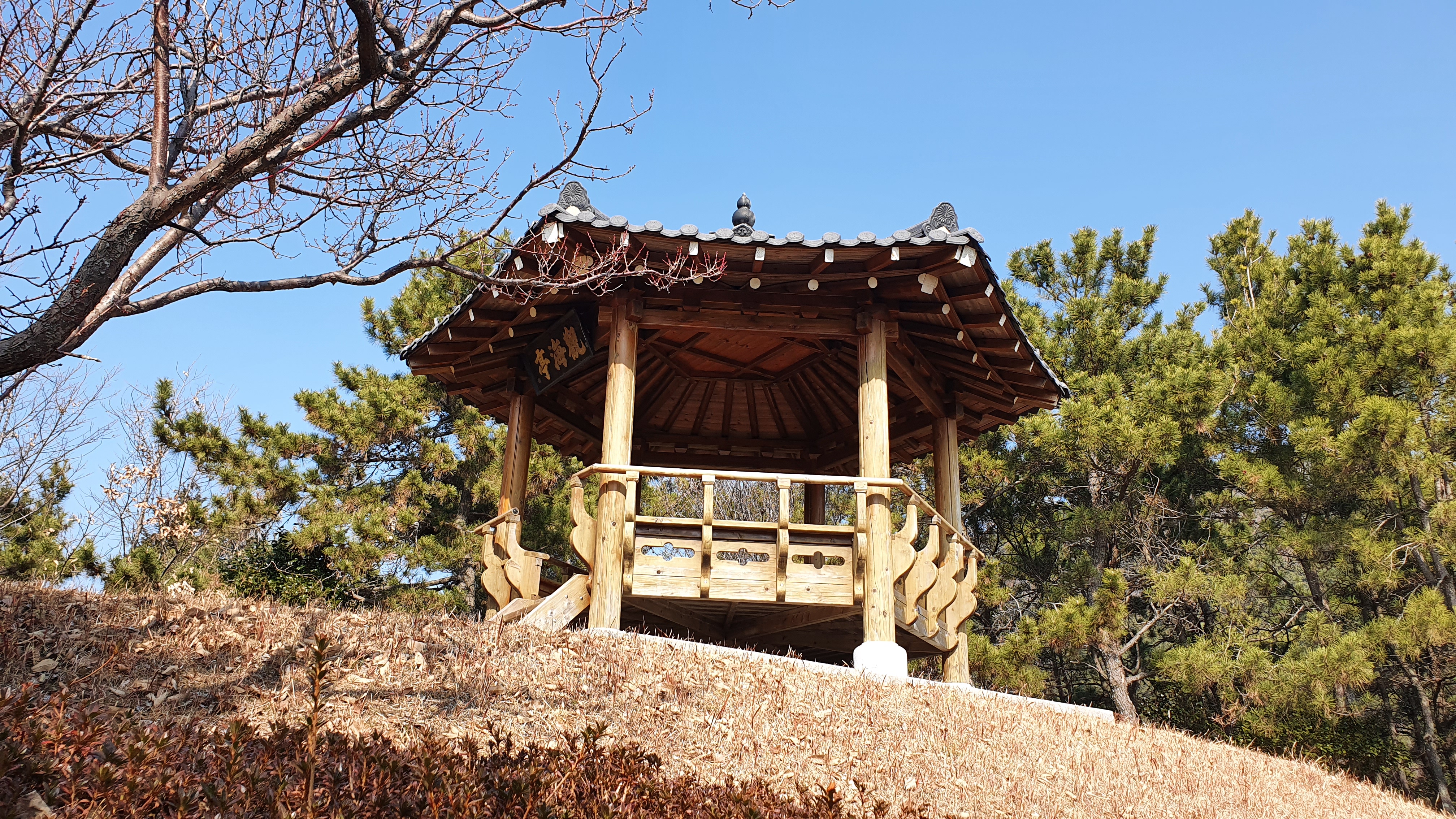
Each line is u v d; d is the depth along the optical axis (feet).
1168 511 63.67
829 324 30.50
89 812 10.39
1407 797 51.83
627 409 29.07
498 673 21.77
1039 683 53.98
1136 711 64.59
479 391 38.40
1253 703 52.70
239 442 58.03
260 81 17.65
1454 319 51.96
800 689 24.72
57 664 18.86
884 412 29.45
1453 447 51.21
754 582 28.09
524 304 28.07
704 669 24.66
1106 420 55.52
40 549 49.67
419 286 64.54
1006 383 35.91
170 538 56.85
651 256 27.68
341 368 62.90
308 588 52.54
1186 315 73.10
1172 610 64.80
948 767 22.13
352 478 61.57
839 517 70.59
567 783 12.52
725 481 79.92
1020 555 68.74
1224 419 59.67
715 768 19.21
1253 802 25.89
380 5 15.56
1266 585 59.31
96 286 14.01
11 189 15.76
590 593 28.30
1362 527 53.52
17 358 13.60
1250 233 73.67
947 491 35.37
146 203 14.40
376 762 12.07
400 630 23.39
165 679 19.10
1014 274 72.08
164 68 15.67
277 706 18.42
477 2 16.11
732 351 37.22
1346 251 60.54
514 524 32.14
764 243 27.02
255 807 10.97
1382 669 55.16
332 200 17.49
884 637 27.58
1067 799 22.02
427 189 18.24
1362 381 51.11
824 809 14.65
